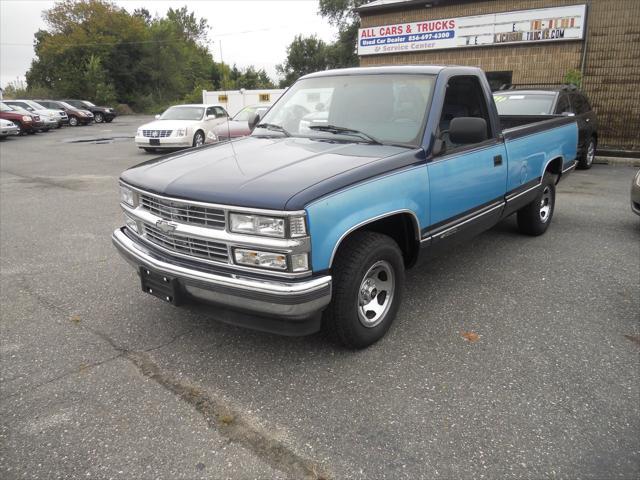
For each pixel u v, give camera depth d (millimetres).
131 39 59875
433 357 3486
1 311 4230
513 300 4430
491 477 2414
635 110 14125
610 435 2701
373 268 3461
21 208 8125
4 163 14055
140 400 3020
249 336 3789
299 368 3350
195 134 16094
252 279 2928
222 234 2990
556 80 14930
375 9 17281
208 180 3162
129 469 2477
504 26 15281
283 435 2709
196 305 3234
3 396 3061
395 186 3396
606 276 4988
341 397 3037
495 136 4672
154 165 3768
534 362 3422
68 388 3141
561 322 4012
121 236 3811
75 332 3861
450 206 4020
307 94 4543
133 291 4645
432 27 16516
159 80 63938
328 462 2514
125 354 3543
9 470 2473
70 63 56344
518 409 2916
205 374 3293
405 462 2512
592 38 14273
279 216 2795
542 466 2484
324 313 3352
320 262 2941
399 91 4117
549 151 5848
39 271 5176
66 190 9719
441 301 4410
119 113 56281
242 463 2512
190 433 2730
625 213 7543
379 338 3660
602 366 3371
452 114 4195
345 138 3992
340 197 3006
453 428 2758
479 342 3695
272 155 3586
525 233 6285
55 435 2719
